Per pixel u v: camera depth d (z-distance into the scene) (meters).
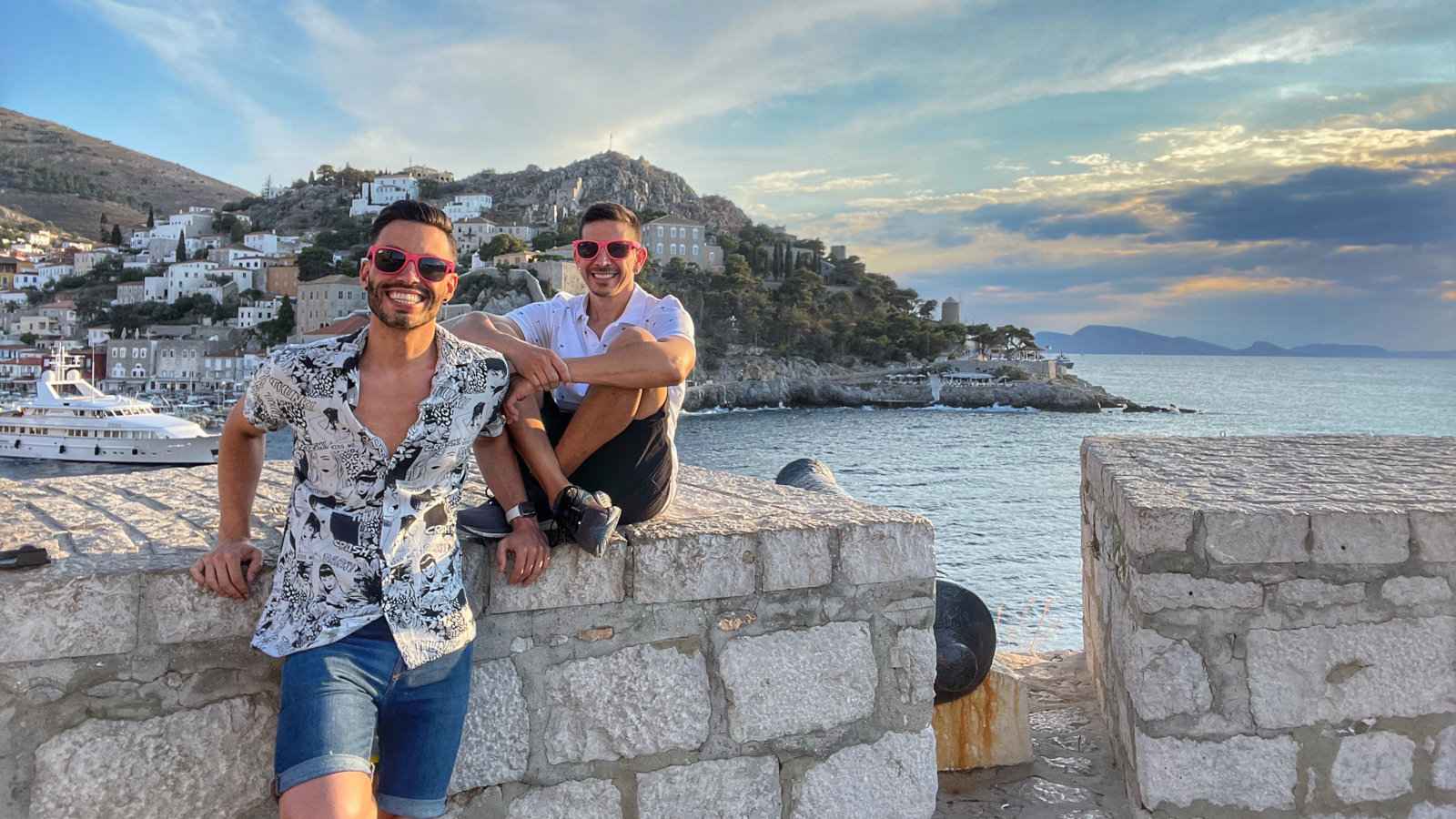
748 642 3.04
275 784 2.27
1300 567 3.43
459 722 2.34
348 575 2.18
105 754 2.36
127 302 170.00
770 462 71.62
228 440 2.36
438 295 2.18
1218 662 3.45
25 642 2.26
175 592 2.40
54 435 62.75
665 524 3.07
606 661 2.87
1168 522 3.45
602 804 2.88
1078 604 25.16
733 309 157.88
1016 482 57.81
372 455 2.18
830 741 3.15
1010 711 4.16
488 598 2.71
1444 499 3.61
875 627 3.20
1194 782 3.45
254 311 152.25
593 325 3.26
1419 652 3.43
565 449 2.86
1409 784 3.45
